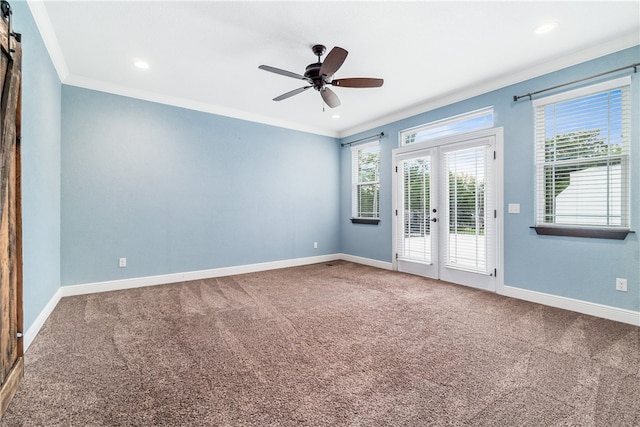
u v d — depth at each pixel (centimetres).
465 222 368
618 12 213
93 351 201
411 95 375
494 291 341
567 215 286
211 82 337
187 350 204
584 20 223
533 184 306
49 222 272
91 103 333
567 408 143
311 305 299
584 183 276
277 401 150
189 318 263
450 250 386
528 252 311
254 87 352
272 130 481
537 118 304
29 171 215
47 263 264
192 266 405
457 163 375
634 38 241
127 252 358
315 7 208
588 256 271
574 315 269
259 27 232
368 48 263
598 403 147
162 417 138
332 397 153
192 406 146
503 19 222
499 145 332
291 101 399
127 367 181
